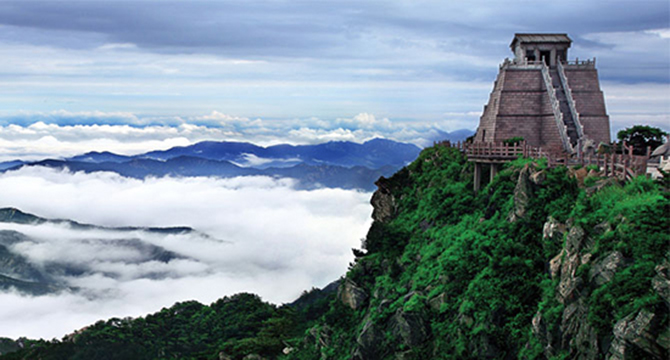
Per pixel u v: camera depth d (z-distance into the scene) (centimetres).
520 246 5656
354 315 7975
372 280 8175
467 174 8362
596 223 4412
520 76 9256
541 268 5394
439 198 8200
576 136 8900
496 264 5609
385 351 6400
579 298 4191
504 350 5181
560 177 5759
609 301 3803
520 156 7206
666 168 4841
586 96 9206
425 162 9575
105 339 15300
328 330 8194
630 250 3912
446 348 5712
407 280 7281
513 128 9156
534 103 9181
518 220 5941
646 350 3444
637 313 3534
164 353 13938
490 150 7581
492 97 9531
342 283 8488
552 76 9306
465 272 6106
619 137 8681
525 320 5162
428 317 6184
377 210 9850
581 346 4016
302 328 12012
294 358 9069
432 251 7231
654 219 3856
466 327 5588
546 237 5338
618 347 3562
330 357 7669
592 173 5462
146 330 15575
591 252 4241
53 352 15388
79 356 14762
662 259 3675
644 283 3650
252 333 12988
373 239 8725
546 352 4516
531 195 5959
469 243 6406
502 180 7056
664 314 3438
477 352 5319
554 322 4462
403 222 8794
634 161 5175
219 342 13288
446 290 6203
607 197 4684
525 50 9538
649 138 8538
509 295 5356
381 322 6644
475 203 7531
